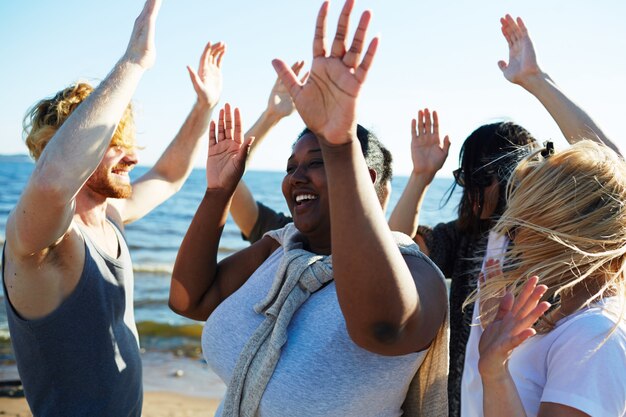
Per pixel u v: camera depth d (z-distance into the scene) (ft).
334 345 5.52
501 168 8.91
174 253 75.92
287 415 5.50
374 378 5.51
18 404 20.29
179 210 117.50
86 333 7.32
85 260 7.35
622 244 5.36
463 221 9.36
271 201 142.00
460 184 9.45
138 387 8.05
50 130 7.97
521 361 5.42
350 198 4.48
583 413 4.73
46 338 7.16
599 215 5.38
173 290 7.25
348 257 4.47
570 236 5.35
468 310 8.94
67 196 6.34
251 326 6.24
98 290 7.45
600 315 5.09
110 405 7.46
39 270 6.98
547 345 5.26
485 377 5.02
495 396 5.00
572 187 5.47
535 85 9.49
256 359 5.83
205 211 7.17
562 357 5.03
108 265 7.80
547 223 5.49
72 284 7.25
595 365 4.83
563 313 5.48
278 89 10.95
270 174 256.11
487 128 9.25
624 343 4.90
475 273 9.01
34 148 8.17
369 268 4.44
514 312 4.96
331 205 4.56
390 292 4.48
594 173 5.50
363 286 4.46
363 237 4.45
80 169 6.36
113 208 8.86
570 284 5.20
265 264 6.86
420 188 9.93
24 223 6.43
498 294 6.12
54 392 7.30
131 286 8.29
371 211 4.52
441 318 5.34
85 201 7.95
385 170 7.34
